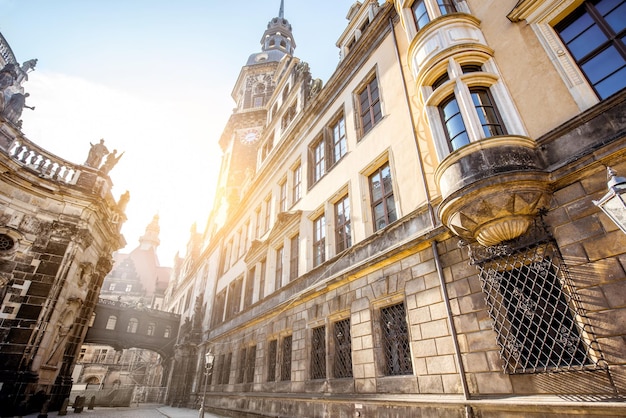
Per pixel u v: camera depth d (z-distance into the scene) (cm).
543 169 652
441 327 762
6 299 1441
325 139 1612
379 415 848
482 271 695
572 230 579
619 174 539
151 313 3703
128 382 5478
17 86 3066
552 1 736
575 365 533
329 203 1424
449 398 688
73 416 1694
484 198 634
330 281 1176
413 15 1070
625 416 455
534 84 734
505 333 631
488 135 748
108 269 2334
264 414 1430
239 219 2791
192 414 2055
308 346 1251
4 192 1549
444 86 825
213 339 2503
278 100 2795
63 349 1730
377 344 938
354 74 1534
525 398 568
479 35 878
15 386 1340
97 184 1916
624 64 612
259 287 1981
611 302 505
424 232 895
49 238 1638
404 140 1105
